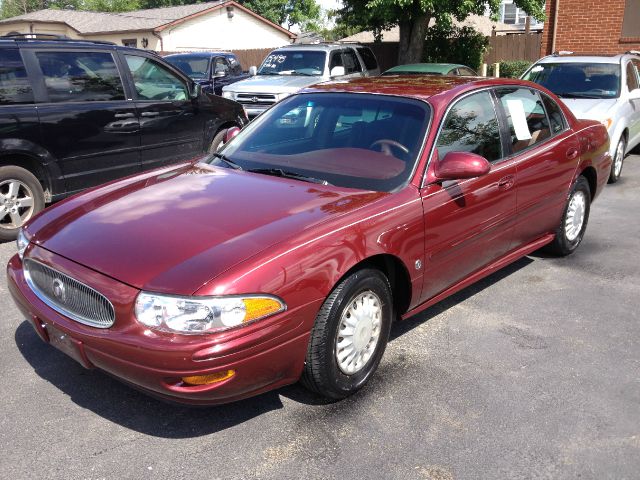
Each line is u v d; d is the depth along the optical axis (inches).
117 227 124.0
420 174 143.9
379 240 128.3
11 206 231.3
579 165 207.2
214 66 599.5
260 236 116.1
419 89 165.2
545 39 624.4
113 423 122.2
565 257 223.0
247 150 168.4
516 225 178.9
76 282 114.4
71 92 245.9
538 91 197.9
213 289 104.0
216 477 107.7
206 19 1240.2
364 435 119.6
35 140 233.1
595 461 113.0
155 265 109.8
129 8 2237.9
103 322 111.3
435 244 145.2
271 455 113.6
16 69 230.1
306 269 114.0
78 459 111.5
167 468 109.7
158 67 282.4
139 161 273.9
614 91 346.3
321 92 177.2
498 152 169.9
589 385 137.9
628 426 123.1
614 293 190.7
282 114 176.9
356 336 128.0
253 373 109.6
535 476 109.0
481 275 172.4
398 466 111.1
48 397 130.5
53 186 243.4
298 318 113.3
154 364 103.3
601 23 584.4
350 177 145.9
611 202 301.6
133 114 266.7
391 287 142.7
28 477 106.6
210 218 124.6
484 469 110.5
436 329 165.0
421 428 121.9
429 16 666.2
